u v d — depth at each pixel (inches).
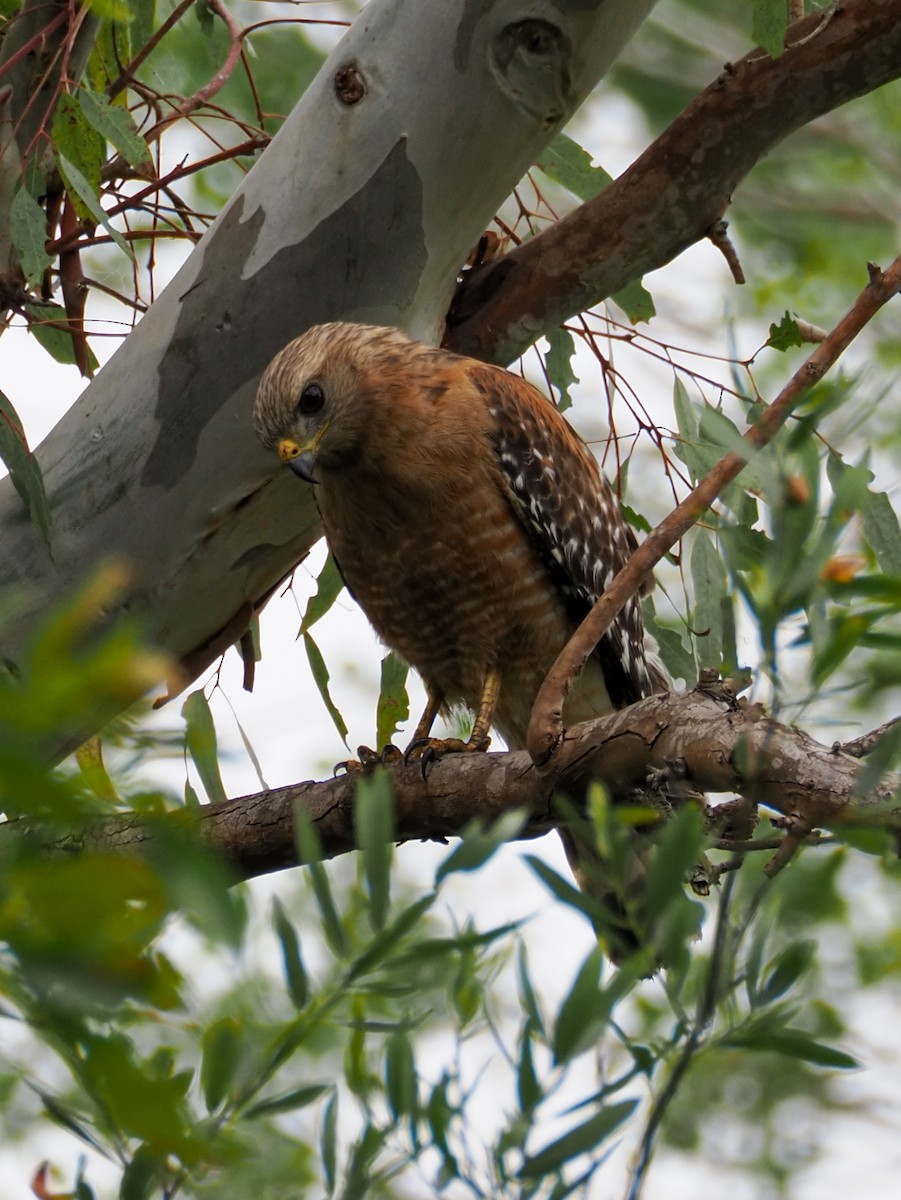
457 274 306.2
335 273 290.8
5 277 325.1
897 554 276.8
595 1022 158.1
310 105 287.3
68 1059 133.4
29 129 314.0
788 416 201.2
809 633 176.9
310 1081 219.8
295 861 275.6
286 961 154.3
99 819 152.2
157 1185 149.6
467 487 331.6
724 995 167.2
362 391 315.9
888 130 729.6
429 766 271.7
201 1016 167.0
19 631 287.6
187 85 455.8
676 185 307.0
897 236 698.2
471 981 173.9
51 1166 173.3
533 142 287.6
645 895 167.0
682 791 221.6
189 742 263.3
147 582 297.9
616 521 373.1
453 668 358.0
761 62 295.9
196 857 127.6
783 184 719.7
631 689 366.3
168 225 373.1
